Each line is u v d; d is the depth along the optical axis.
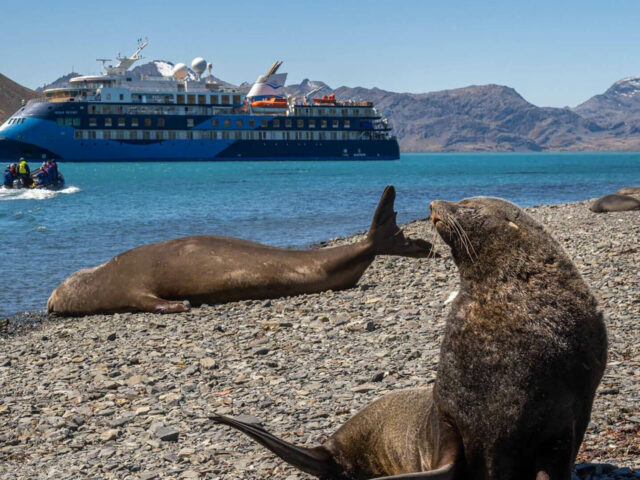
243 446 6.14
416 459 4.50
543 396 3.91
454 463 4.02
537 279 4.09
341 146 130.12
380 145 132.88
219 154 123.50
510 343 3.99
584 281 4.20
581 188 57.56
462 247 4.29
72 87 125.56
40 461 6.14
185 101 122.19
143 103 119.00
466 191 54.44
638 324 9.09
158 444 6.29
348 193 52.41
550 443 4.02
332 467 4.90
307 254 13.23
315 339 9.62
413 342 9.01
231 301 13.12
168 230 29.19
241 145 124.19
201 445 6.23
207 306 12.92
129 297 13.13
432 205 4.44
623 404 6.28
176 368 8.77
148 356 9.48
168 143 120.62
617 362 7.57
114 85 122.56
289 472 5.52
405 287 13.13
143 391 7.98
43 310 14.62
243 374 8.26
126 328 11.66
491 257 4.20
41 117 116.19
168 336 10.63
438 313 10.54
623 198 25.41
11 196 49.97
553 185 62.88
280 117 125.31
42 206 42.16
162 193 53.38
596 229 19.84
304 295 13.05
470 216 4.27
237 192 54.06
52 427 7.01
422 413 4.59
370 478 4.87
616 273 12.49
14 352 10.46
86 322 12.74
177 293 13.16
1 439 6.74
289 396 7.34
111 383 8.24
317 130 128.25
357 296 12.49
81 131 117.06
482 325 4.10
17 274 19.08
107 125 117.75
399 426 4.68
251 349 9.38
